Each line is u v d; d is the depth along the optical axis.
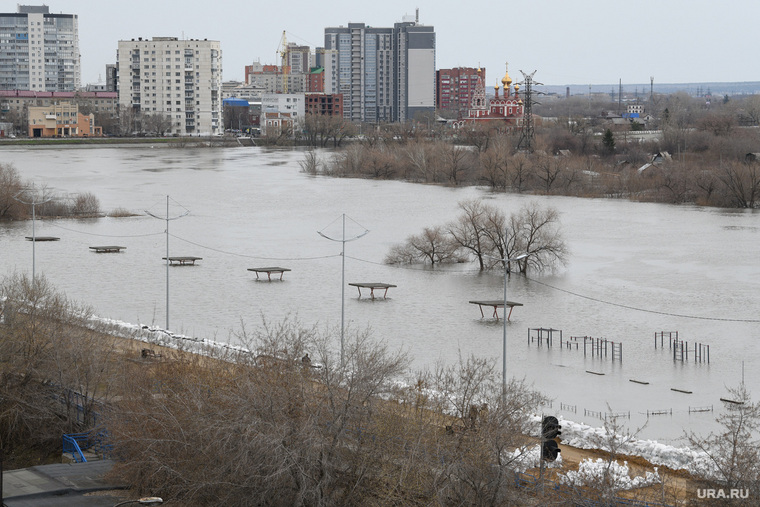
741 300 127.81
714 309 122.88
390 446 55.41
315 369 62.75
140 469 57.53
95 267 147.75
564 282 140.50
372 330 110.38
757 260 156.38
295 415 55.91
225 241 175.50
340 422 55.81
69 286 133.00
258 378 57.53
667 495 54.41
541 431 58.00
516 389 67.31
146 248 166.62
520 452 55.53
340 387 57.84
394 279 142.62
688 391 87.81
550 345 104.94
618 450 65.06
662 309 123.00
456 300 127.88
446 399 61.97
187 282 137.50
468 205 169.75
